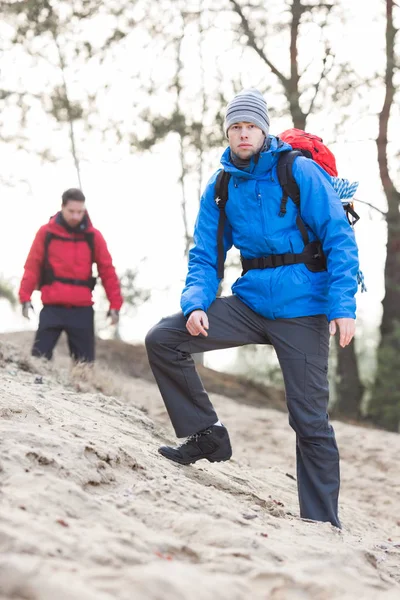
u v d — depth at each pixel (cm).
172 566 291
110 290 930
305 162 470
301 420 479
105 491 385
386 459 1034
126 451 446
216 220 494
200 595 274
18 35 1745
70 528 305
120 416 621
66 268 909
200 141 1770
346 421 1808
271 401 1750
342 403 1925
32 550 272
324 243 468
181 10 1797
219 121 1766
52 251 905
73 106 1781
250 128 468
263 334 492
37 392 600
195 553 320
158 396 1168
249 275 484
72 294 909
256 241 477
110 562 282
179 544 320
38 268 913
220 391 1709
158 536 327
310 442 481
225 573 308
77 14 1738
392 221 1859
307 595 310
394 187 1861
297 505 591
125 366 1614
